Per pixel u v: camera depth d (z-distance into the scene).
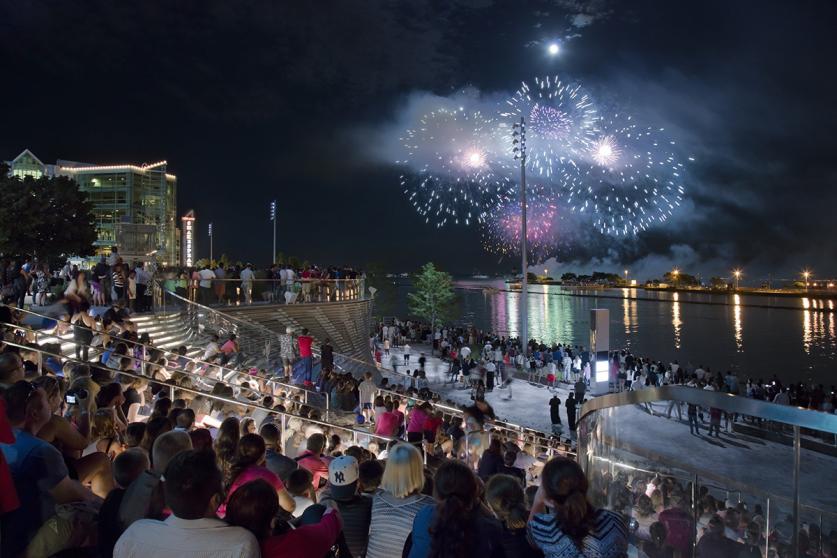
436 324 66.81
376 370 27.98
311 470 6.81
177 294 23.30
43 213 40.78
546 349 35.19
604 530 3.05
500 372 30.38
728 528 4.03
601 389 24.73
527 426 21.44
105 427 6.14
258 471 4.61
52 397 5.31
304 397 15.03
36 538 3.41
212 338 17.27
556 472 3.12
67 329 13.40
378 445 10.89
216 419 9.54
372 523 3.71
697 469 4.50
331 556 3.71
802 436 3.93
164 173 90.88
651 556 4.40
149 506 3.66
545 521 3.10
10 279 18.11
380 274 78.38
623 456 5.17
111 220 85.50
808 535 3.76
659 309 148.00
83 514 3.62
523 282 33.28
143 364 10.89
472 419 9.74
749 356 63.97
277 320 27.47
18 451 3.58
